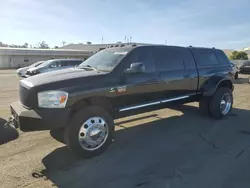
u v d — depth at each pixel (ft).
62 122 11.91
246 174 11.26
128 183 10.53
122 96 14.23
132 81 14.60
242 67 75.05
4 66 149.07
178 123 19.48
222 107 21.02
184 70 18.17
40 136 16.11
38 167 11.90
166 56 17.10
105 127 13.35
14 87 42.22
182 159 12.85
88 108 12.69
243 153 13.62
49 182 10.58
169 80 16.90
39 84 11.89
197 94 19.62
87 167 11.97
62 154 13.42
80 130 12.42
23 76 59.67
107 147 13.62
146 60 15.65
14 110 12.51
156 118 20.92
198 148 14.34
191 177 10.99
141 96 15.29
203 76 19.75
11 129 17.30
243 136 16.43
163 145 14.80
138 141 15.49
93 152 12.96
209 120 20.36
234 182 10.56
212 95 19.95
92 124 12.78
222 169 11.73
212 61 21.21
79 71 14.11
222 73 21.26
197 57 19.74
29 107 12.00
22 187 10.14
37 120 11.49
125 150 14.05
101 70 14.28
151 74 15.71
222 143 15.14
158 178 10.91
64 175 11.19
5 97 31.48
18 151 13.71
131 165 12.19
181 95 18.21
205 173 11.34
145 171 11.57
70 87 12.17
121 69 14.17
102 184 10.45
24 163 12.29
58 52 168.76
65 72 13.93
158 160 12.73
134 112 15.29
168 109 24.21
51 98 11.71
